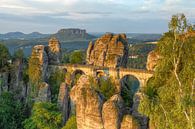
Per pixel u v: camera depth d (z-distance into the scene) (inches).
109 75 4729.3
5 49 4926.2
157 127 2107.5
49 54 5059.1
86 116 2913.4
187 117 1926.7
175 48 2086.6
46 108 3944.4
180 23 2081.7
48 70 5002.5
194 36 2079.2
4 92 4498.0
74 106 4035.4
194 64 2022.6
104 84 4045.3
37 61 4773.6
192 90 1955.0
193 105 1930.4
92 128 2878.9
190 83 2010.3
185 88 1994.3
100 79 4173.2
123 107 2886.3
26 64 4990.2
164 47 2117.4
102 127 2822.3
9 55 4963.1
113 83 4099.4
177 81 2042.3
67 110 4160.9
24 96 4712.1
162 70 2162.9
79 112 2979.8
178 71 2124.8
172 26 2089.1
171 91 2042.3
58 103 4136.3
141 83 4480.8
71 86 4790.8
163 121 2065.7
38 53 4827.8
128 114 2827.3
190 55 2066.9
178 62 2059.5
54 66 5012.3
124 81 4685.0
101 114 2847.0
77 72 4980.3
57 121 3789.4
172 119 2026.3
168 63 2126.0
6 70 4773.6
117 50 5012.3
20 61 4926.2
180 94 1984.5
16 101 4500.5
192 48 2062.0
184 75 2034.9
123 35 5251.0
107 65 4982.8
